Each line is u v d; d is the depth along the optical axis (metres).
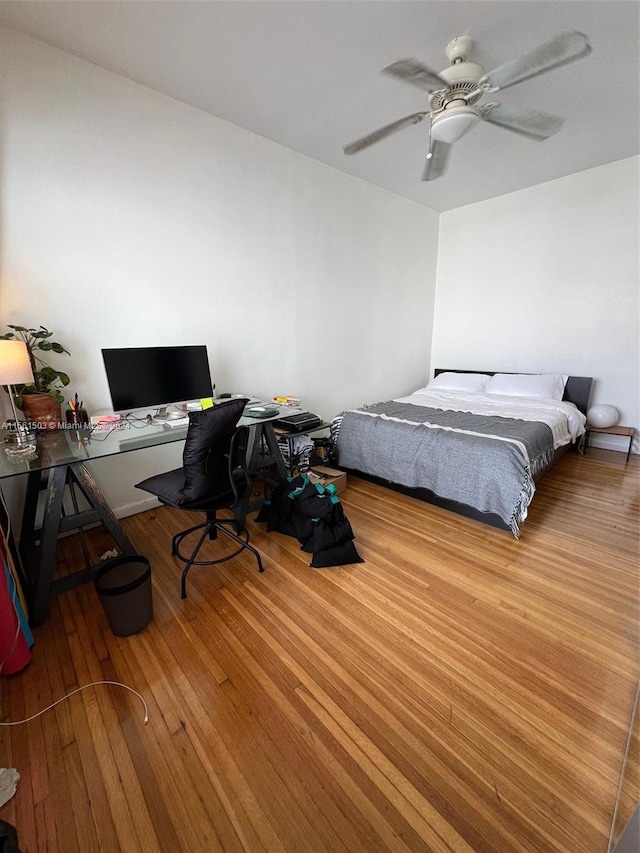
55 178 2.05
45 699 1.29
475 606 1.72
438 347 5.04
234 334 3.00
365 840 0.94
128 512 2.60
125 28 1.85
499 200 4.21
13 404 1.84
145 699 1.29
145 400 2.28
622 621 1.63
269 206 3.04
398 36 1.91
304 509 2.20
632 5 1.73
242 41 1.94
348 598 1.78
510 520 2.25
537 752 1.12
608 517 2.54
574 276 3.86
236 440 1.83
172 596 1.80
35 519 2.14
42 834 0.96
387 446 2.82
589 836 0.94
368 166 3.43
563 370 4.07
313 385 3.73
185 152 2.52
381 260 4.14
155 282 2.51
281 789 1.04
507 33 1.90
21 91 1.90
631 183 3.41
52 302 2.13
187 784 1.05
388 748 1.14
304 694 1.31
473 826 0.96
